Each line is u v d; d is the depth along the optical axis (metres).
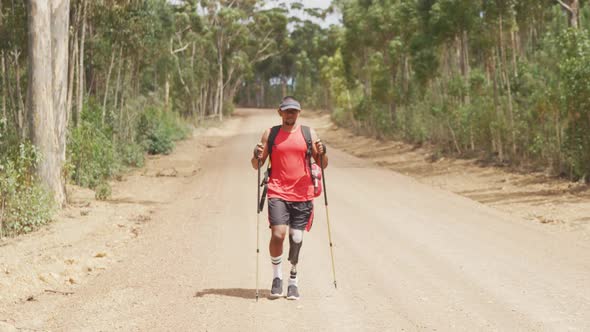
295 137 6.12
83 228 11.36
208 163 27.70
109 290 6.82
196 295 6.45
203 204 14.35
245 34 72.50
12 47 15.77
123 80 27.34
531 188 16.12
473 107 25.16
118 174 21.47
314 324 5.42
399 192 15.84
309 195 6.14
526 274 7.16
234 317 5.64
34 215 11.61
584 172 16.31
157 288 6.81
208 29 64.94
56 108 13.59
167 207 14.23
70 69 17.48
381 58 42.22
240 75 77.38
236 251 8.85
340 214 12.16
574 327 5.18
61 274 7.77
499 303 5.98
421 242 9.27
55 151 13.48
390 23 40.12
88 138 17.59
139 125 32.16
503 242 9.22
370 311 5.80
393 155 29.53
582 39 17.05
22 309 6.16
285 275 7.34
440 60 32.28
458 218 11.62
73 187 16.58
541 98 18.38
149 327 5.41
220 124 64.12
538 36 28.42
